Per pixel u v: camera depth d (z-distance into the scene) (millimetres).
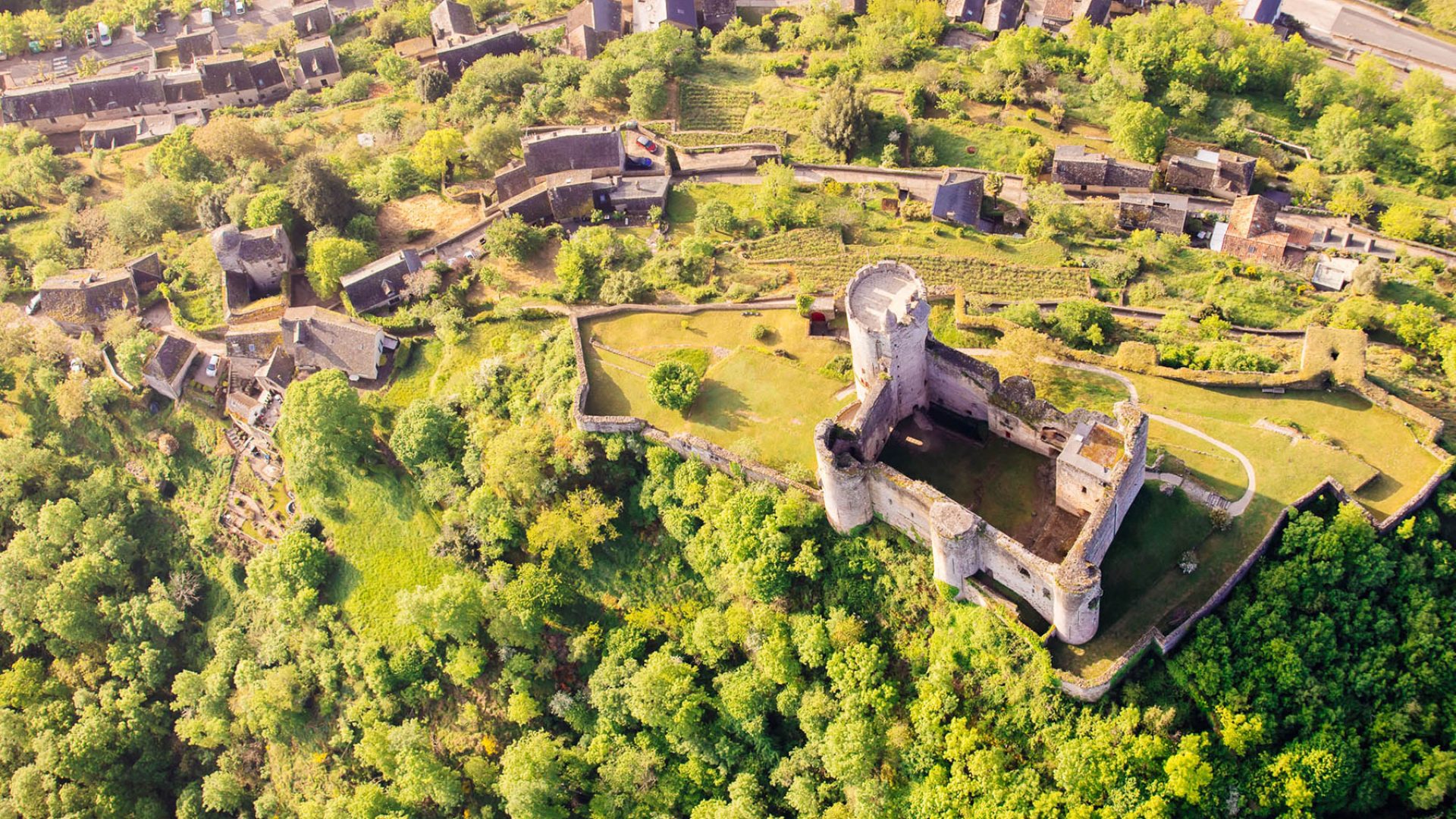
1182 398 115625
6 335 156875
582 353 132000
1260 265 144500
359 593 129750
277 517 141250
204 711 132875
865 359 108062
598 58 198250
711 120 184125
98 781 133125
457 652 121938
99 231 174875
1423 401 112500
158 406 153750
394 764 120125
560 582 121500
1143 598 98500
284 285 157500
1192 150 168000
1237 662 93188
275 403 146875
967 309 132875
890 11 195625
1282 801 88562
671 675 111938
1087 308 128375
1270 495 103812
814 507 110062
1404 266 142250
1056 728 93812
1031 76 184125
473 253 156750
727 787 111188
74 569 141500
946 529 94688
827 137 171375
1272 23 198750
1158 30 185375
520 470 121500
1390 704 92062
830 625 106250
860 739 99688
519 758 112812
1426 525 99188
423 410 131875
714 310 136750
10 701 137750
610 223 159000
